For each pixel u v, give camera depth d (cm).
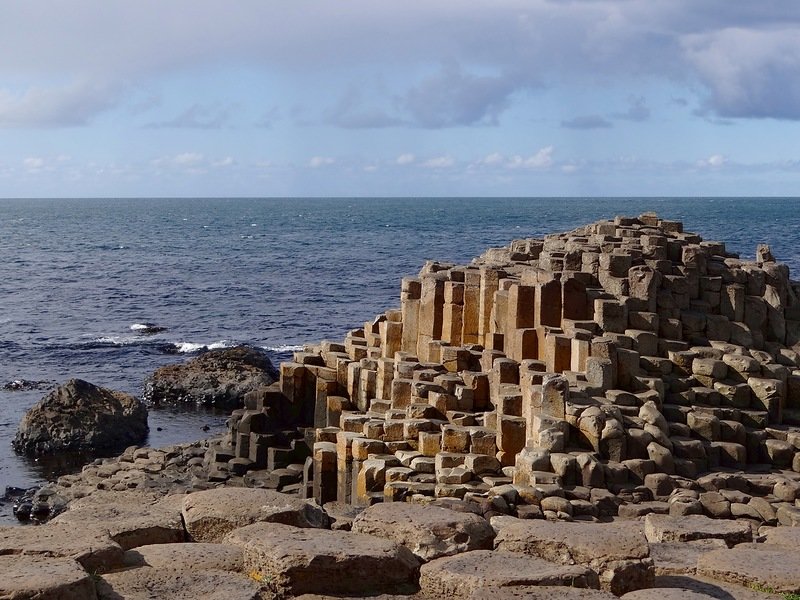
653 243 3356
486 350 3347
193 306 9000
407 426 3022
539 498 2392
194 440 4616
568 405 2664
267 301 9256
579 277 3228
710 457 2717
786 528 1602
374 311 8619
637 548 1324
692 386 2969
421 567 1311
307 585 1271
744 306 3247
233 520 1438
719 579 1360
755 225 17162
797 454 2741
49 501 3653
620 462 2577
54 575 1157
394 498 2659
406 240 17325
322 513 1540
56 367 6356
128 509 1502
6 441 4666
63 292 10000
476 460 2714
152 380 5600
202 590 1216
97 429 4591
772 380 2936
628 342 3033
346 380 3831
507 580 1234
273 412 3891
